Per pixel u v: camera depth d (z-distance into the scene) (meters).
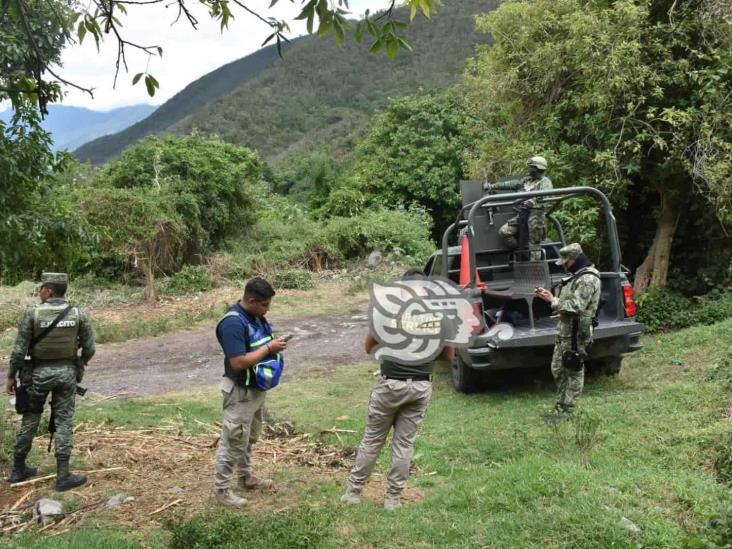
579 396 6.82
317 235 22.78
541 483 4.63
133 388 9.90
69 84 5.04
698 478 4.75
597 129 10.80
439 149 29.06
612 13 10.52
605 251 12.28
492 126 13.84
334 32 4.38
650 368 8.29
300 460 6.26
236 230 24.08
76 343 5.75
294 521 4.39
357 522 4.52
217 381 10.17
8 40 5.94
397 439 4.81
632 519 3.98
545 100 12.17
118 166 22.78
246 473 5.37
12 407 8.14
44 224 6.68
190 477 5.78
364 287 18.36
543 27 11.94
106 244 16.89
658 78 10.16
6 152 6.28
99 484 5.65
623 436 5.86
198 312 16.08
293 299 17.53
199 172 22.52
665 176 10.68
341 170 40.34
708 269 11.34
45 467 6.07
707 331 9.20
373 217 24.19
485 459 5.88
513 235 8.73
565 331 6.60
